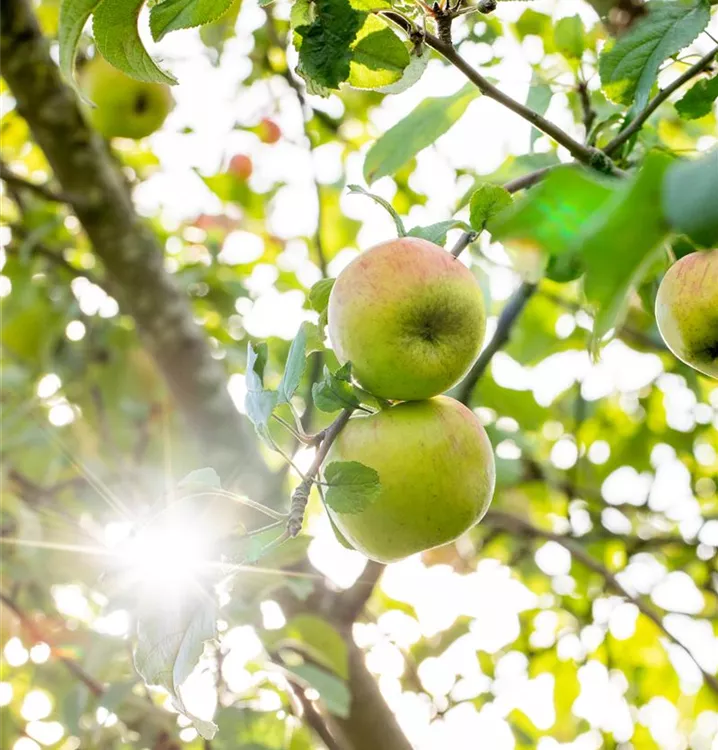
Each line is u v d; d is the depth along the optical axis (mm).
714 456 2014
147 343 1670
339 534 1041
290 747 1447
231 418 1647
